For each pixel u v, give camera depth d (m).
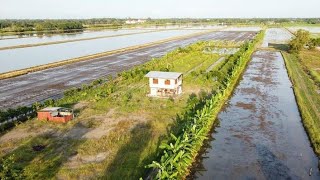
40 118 28.09
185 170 19.97
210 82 42.12
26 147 22.86
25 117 29.23
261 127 28.12
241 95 38.00
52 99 33.41
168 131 25.83
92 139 24.23
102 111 30.73
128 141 23.83
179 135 23.61
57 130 26.11
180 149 20.39
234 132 27.02
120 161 20.81
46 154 21.80
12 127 26.86
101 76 47.69
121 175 19.14
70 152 22.14
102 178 18.83
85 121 28.16
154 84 35.88
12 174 18.02
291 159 22.31
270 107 33.56
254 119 30.06
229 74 45.25
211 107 27.66
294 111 32.28
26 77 46.91
